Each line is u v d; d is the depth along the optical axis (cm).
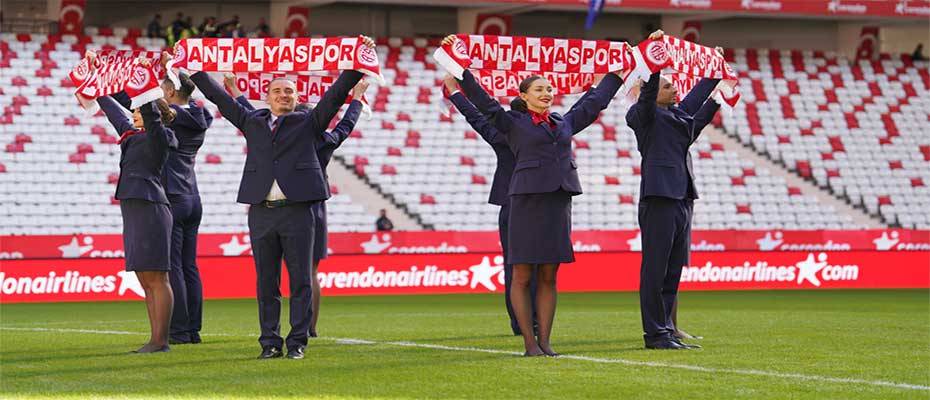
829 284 7062
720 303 5734
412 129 8281
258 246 2797
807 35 9906
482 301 5969
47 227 7219
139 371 2569
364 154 8031
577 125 2836
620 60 2911
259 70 2828
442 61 2778
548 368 2592
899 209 8531
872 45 9712
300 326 2825
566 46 2920
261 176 2764
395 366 2639
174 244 3247
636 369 2573
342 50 2748
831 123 9006
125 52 2958
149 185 2916
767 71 9369
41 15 8550
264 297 2836
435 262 6669
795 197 8425
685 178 3020
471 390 2261
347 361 2748
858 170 8688
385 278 6581
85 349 3109
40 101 7850
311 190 2762
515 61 2897
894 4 8812
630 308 5303
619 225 8056
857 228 8406
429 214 7869
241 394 2216
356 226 7638
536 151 2748
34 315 4991
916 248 7356
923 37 10069
